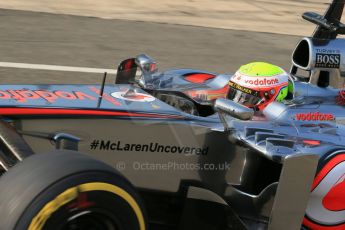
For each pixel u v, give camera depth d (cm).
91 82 3238
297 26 5841
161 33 4775
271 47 4759
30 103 1479
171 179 1570
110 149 1491
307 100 1830
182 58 4069
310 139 1648
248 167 1625
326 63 1977
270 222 1384
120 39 4400
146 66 1950
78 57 3766
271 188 1504
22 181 938
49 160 967
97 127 1475
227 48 4541
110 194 963
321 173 1567
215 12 6022
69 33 4406
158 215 1614
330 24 2047
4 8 5016
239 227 1446
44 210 905
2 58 3525
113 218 970
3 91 1563
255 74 1698
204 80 2014
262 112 1688
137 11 5566
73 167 952
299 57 2062
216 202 1498
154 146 1531
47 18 4819
